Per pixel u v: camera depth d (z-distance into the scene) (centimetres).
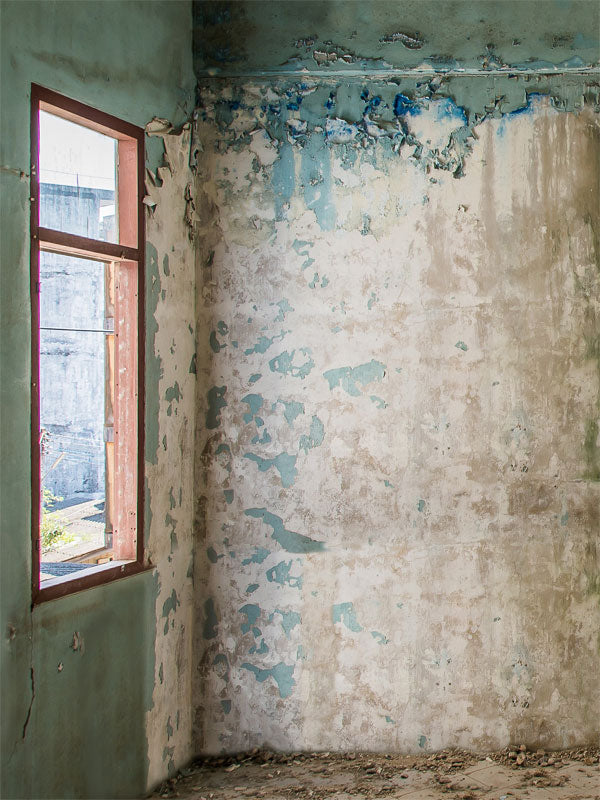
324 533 322
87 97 250
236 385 323
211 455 324
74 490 364
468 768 306
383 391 321
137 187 278
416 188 319
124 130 270
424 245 319
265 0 318
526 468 321
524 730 320
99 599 256
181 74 309
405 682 321
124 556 280
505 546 321
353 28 317
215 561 323
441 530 321
